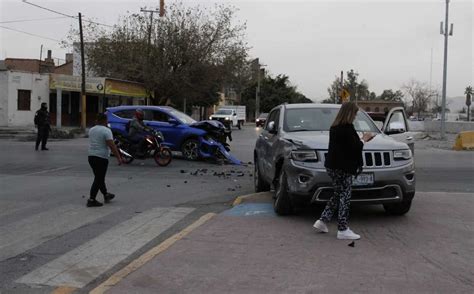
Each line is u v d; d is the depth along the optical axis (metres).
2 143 25.44
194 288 5.02
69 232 7.54
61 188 11.73
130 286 5.08
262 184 10.71
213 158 17.61
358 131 8.83
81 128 34.09
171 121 18.11
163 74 42.53
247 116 96.19
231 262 5.78
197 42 43.28
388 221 7.89
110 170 15.17
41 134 21.19
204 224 7.59
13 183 12.49
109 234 7.36
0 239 7.16
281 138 8.66
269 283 5.13
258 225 7.54
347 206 6.80
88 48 45.22
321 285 5.07
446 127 49.25
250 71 52.62
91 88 38.84
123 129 18.30
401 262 5.81
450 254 6.14
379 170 7.48
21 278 5.49
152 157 16.88
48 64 51.62
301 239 6.77
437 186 12.09
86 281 5.39
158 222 8.11
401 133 11.47
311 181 7.52
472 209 8.80
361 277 5.30
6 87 36.56
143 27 43.50
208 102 53.34
